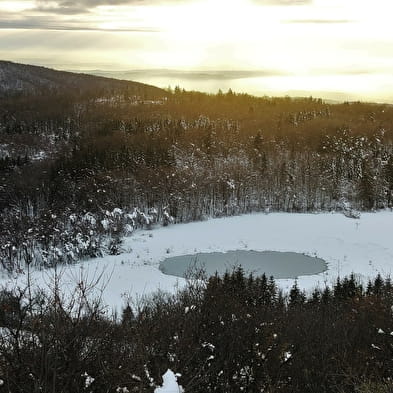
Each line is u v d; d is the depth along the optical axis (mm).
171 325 12023
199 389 9352
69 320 7512
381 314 22141
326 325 18828
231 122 135500
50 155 114688
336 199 85688
